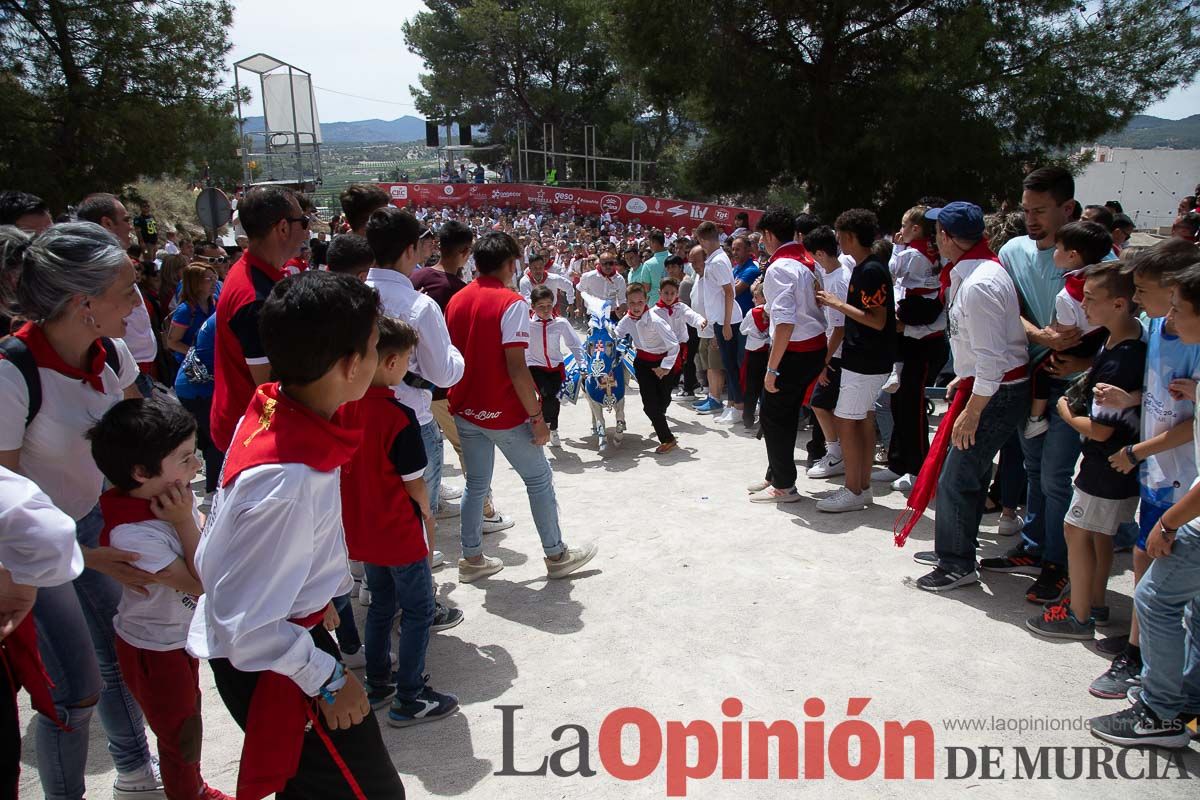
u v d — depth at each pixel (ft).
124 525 7.73
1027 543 14.30
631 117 146.61
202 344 16.99
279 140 96.07
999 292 12.35
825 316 19.16
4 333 10.98
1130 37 60.95
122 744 9.24
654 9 65.05
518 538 17.35
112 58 56.03
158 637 8.11
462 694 11.51
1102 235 11.93
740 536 16.67
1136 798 9.00
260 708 6.19
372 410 10.08
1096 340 12.23
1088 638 12.06
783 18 64.28
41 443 8.41
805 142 66.74
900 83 62.03
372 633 11.03
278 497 5.68
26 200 14.34
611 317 24.12
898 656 11.91
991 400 12.91
